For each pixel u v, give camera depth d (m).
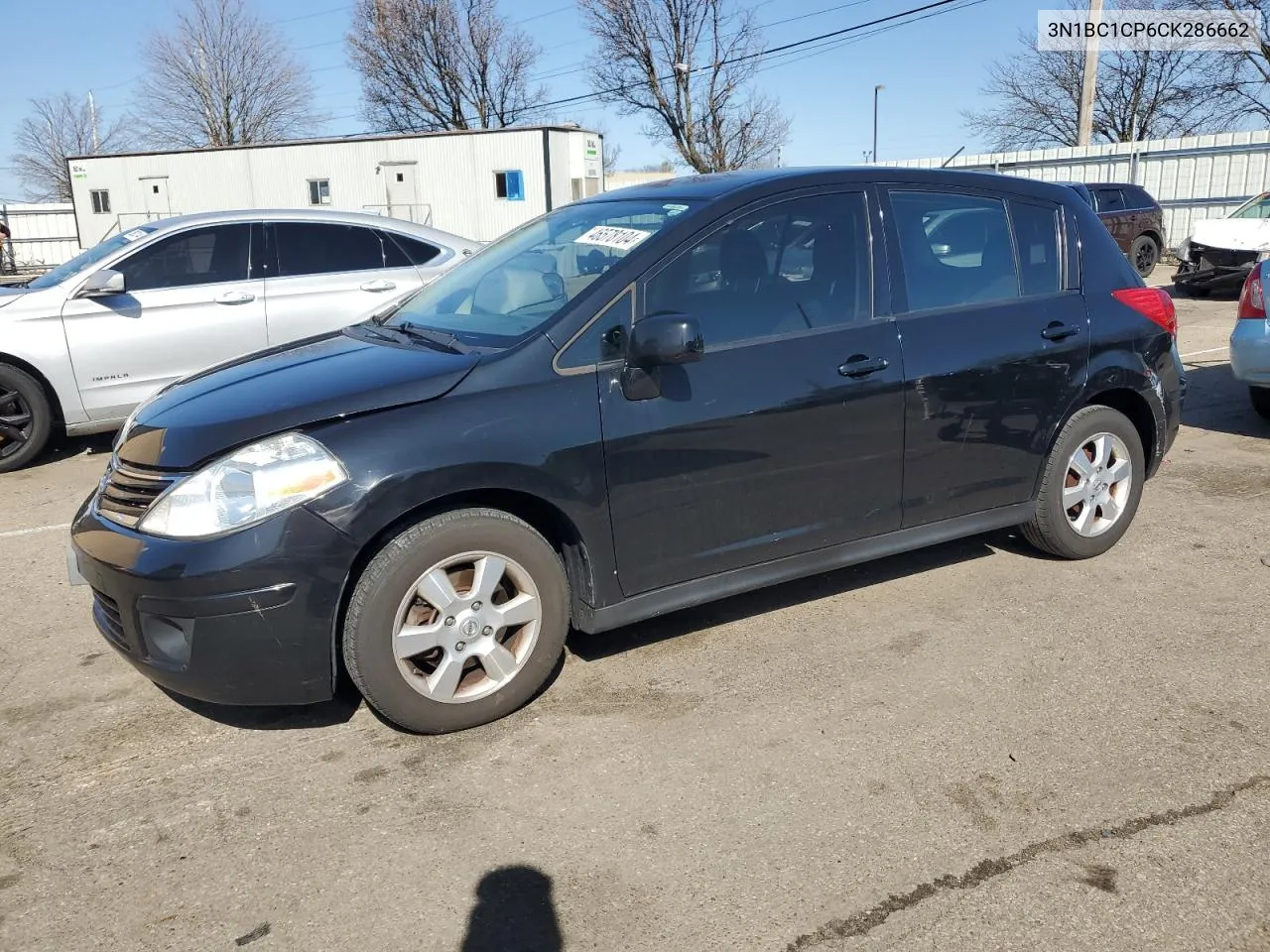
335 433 2.96
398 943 2.34
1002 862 2.57
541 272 3.76
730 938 2.33
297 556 2.87
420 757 3.13
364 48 49.81
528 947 2.32
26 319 6.45
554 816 2.81
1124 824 2.72
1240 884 2.47
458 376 3.14
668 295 3.44
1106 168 23.28
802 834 2.70
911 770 3.00
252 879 2.58
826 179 3.84
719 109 40.88
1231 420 7.54
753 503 3.60
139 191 28.66
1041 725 3.24
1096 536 4.58
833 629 3.99
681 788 2.92
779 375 3.57
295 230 7.32
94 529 3.10
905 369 3.84
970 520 4.20
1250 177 21.02
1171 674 3.56
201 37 48.56
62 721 3.42
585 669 3.68
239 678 2.92
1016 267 4.26
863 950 2.28
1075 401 4.34
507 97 50.97
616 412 3.29
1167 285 17.45
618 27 40.31
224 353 7.02
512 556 3.20
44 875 2.62
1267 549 4.77
